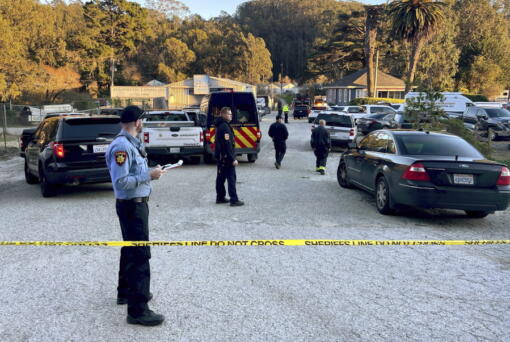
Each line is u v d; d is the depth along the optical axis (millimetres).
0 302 4469
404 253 5965
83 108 38781
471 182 7219
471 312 4246
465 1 81812
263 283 4910
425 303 4438
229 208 8547
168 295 4602
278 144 14008
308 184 11266
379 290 4738
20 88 39562
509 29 92250
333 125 18859
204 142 15539
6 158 17469
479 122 20531
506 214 8398
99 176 9570
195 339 3738
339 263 5551
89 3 73750
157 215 7977
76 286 4875
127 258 3961
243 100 14672
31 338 3764
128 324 4008
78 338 3766
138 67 89750
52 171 9328
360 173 9422
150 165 15016
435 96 16594
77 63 60188
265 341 3701
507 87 74438
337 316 4148
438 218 7977
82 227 7215
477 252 6051
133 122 3936
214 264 5504
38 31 45469
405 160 7633
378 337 3773
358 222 7562
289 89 115938
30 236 6703
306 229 7082
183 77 88750
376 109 29047
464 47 73500
